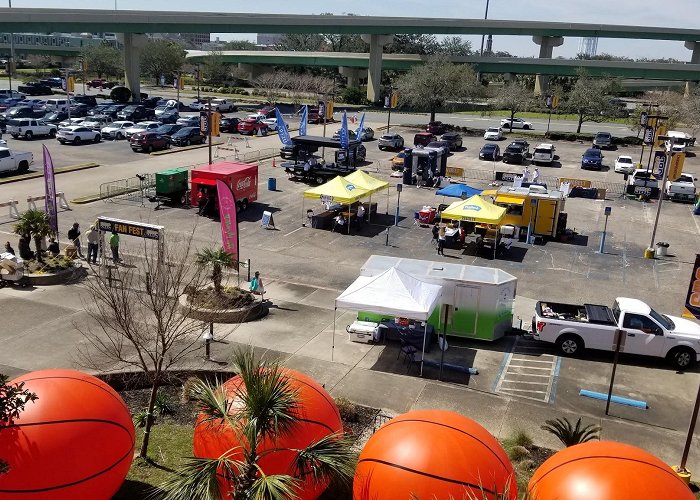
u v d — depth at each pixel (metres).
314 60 114.75
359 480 8.81
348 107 94.44
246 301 20.05
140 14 78.56
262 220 30.58
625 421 14.84
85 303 20.06
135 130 54.75
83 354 16.41
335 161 45.06
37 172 39.69
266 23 88.62
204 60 123.19
